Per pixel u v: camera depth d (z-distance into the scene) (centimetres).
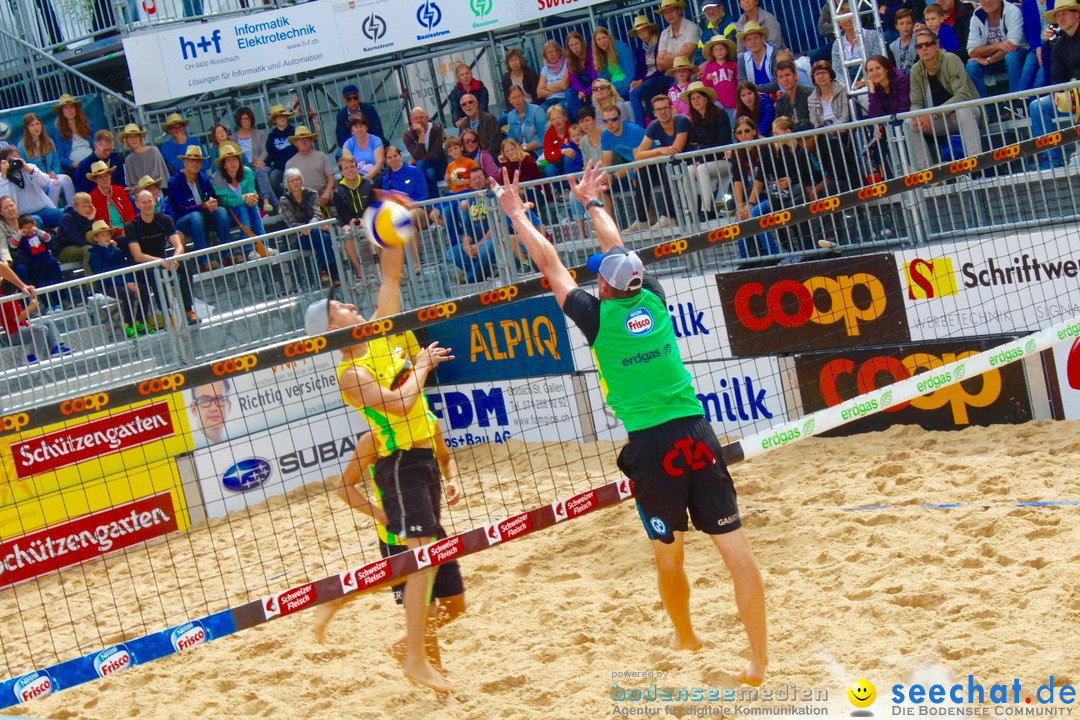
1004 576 717
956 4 1311
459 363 1383
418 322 684
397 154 1470
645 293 604
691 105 1323
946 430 1054
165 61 1552
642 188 1162
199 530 1241
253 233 1512
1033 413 1005
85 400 641
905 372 1064
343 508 1217
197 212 1442
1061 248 959
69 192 1560
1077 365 972
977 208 1009
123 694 821
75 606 1070
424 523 690
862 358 1088
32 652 956
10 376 1193
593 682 681
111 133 1584
